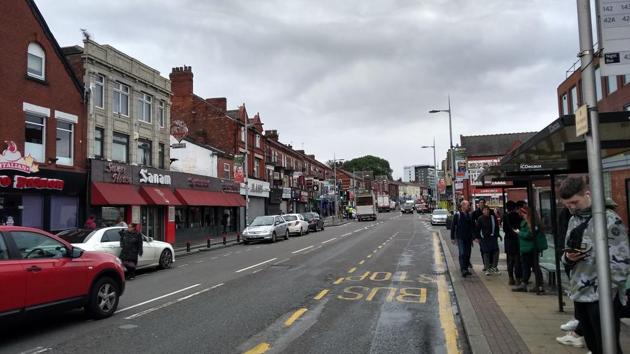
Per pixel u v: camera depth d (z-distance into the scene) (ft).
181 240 107.04
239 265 57.31
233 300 34.76
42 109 69.87
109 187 80.94
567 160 27.27
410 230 126.62
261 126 166.30
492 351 19.94
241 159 118.11
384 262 56.85
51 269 26.61
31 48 69.05
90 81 79.77
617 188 69.62
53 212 71.51
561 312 26.96
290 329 26.27
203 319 28.96
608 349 14.10
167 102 103.14
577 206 15.78
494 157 200.44
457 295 33.14
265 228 96.43
